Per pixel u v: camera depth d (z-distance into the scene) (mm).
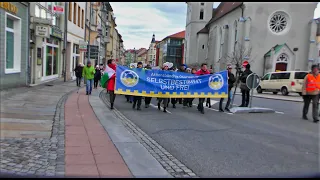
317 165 5043
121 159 4922
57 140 5898
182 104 13680
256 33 40406
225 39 48406
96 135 6477
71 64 27469
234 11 45281
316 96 9633
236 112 11062
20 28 14938
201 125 8391
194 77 11289
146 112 10586
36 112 8750
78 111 9508
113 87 10750
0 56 12750
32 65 17625
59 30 22422
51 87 17172
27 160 4668
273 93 26766
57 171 4262
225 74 11539
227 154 5586
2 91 12688
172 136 6914
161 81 11055
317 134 7609
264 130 7945
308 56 39938
